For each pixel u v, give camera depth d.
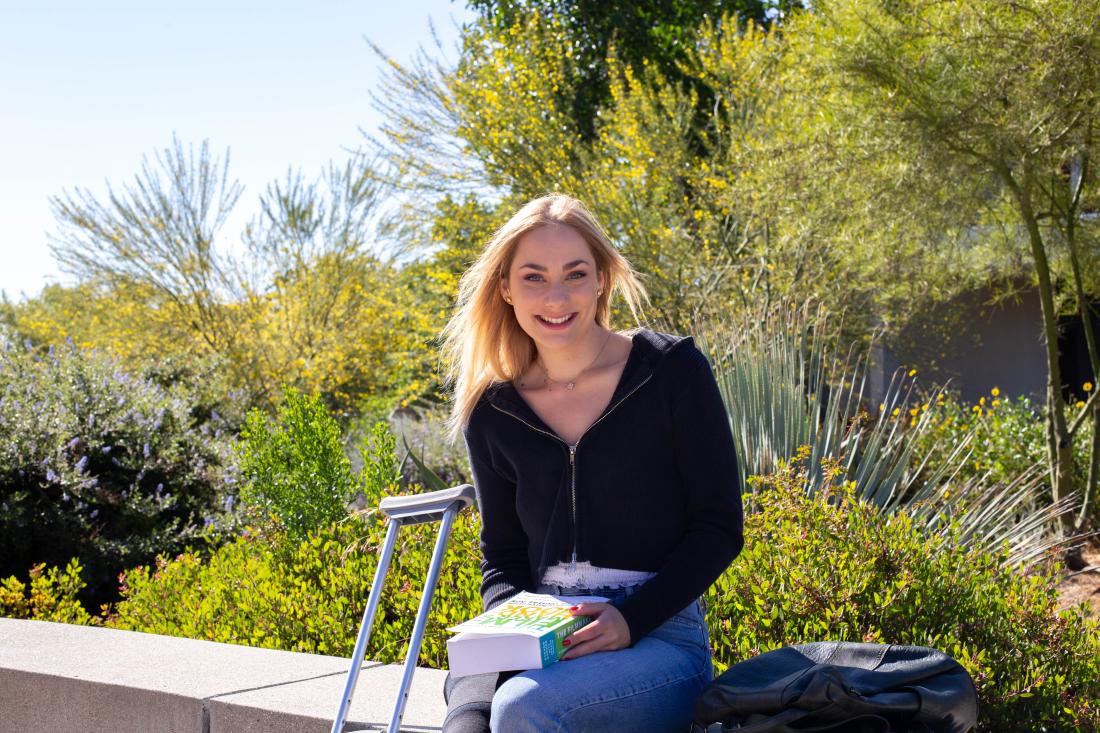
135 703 3.00
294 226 14.64
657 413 2.23
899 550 3.41
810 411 5.57
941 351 10.94
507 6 15.10
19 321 17.20
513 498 2.44
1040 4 6.57
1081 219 7.88
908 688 1.83
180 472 7.56
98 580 6.81
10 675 3.20
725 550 2.18
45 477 6.79
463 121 12.06
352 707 2.78
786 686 1.82
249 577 4.19
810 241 8.69
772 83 10.59
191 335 14.30
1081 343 11.88
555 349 2.33
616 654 2.05
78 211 13.92
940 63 6.95
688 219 10.52
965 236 8.32
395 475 5.08
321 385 14.26
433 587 2.37
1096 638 3.19
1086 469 8.16
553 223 2.35
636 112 11.29
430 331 12.50
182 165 14.06
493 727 1.96
